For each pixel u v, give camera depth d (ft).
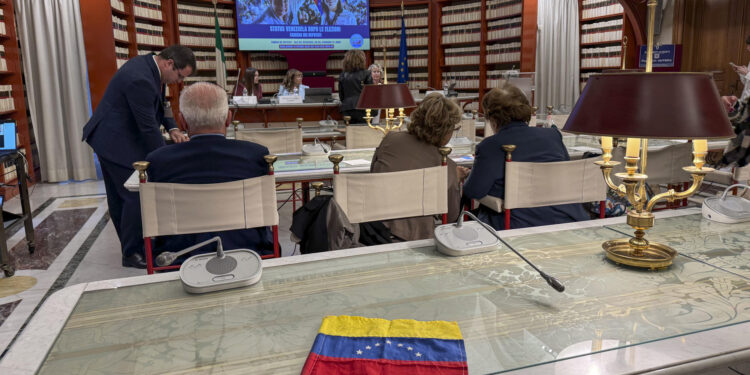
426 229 7.57
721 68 24.47
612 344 2.80
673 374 2.58
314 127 19.07
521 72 29.35
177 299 3.56
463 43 34.09
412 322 3.09
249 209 6.47
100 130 10.97
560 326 3.02
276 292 3.63
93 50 21.16
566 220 7.44
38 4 20.27
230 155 6.76
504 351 2.75
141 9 27.20
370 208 6.63
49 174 21.39
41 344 2.90
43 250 12.92
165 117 12.14
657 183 9.53
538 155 7.59
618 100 3.54
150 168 6.65
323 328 3.03
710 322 3.04
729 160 11.79
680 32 25.71
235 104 21.24
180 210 6.18
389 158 7.93
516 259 4.21
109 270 11.51
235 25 33.65
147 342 2.96
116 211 11.69
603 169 4.24
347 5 34.55
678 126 3.38
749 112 11.23
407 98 11.14
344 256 4.34
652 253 4.12
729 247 4.40
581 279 3.75
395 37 36.32
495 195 7.48
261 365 2.69
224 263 3.86
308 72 35.09
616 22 28.22
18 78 19.85
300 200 17.54
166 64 11.29
